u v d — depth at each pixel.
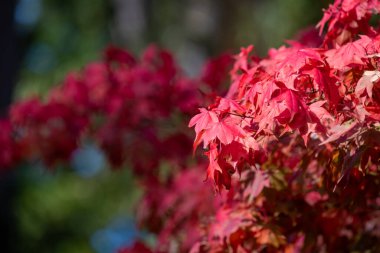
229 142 2.60
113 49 5.95
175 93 5.75
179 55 19.28
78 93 6.13
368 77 2.63
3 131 6.21
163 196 5.07
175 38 19.41
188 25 19.25
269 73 2.94
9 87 9.75
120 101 5.94
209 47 18.48
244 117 2.74
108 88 6.02
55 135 6.18
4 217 10.12
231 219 3.36
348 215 3.39
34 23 18.03
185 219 4.61
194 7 19.06
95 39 18.31
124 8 18.58
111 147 5.96
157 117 5.91
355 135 2.58
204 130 2.71
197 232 4.29
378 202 3.42
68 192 17.14
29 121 6.16
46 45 18.28
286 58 2.76
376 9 3.16
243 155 2.61
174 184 4.99
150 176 5.53
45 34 18.03
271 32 11.61
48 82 17.81
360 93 2.64
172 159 5.87
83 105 6.15
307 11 9.89
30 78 17.92
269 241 3.23
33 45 18.17
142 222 5.27
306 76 2.78
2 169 6.36
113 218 17.55
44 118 6.13
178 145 5.87
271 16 12.10
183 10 19.41
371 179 3.07
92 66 6.22
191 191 4.67
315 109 2.60
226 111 2.73
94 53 18.22
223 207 3.55
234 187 3.46
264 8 13.56
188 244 4.33
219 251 3.42
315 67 2.67
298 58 2.70
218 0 17.39
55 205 16.83
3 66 9.66
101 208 17.22
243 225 3.27
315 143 2.89
